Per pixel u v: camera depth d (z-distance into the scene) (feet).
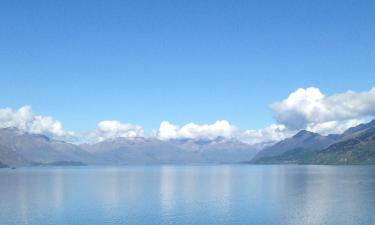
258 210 500.33
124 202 583.17
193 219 449.89
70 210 512.22
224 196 648.79
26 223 439.22
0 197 655.76
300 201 575.38
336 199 589.32
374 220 435.53
